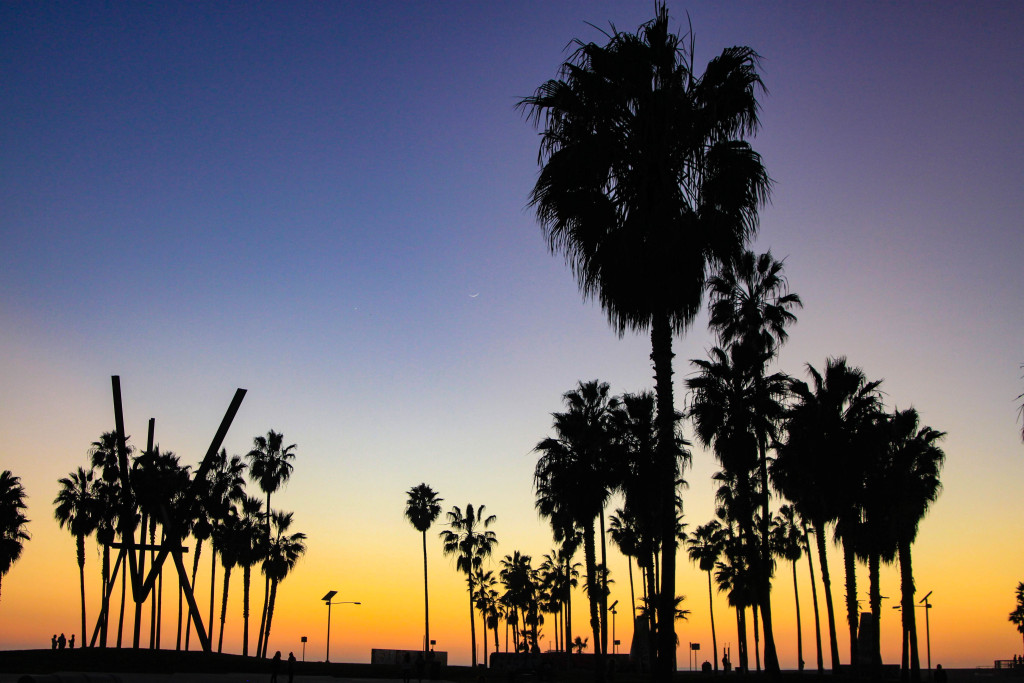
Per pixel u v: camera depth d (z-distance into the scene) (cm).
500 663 6188
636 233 1734
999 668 6756
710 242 1731
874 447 3744
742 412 3766
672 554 1717
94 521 6172
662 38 1800
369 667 5750
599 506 4178
